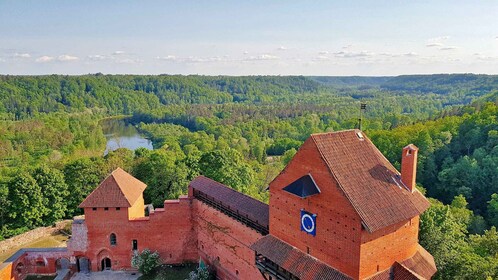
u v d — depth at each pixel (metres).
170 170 67.88
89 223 50.06
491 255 41.47
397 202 28.52
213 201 47.41
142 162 74.50
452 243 43.62
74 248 50.53
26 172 68.94
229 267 44.72
